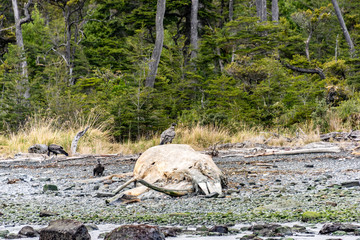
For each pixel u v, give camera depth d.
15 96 21.06
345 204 4.38
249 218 3.87
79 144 14.09
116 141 17.91
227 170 8.41
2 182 7.47
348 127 15.30
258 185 6.34
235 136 15.94
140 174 6.18
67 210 4.64
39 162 11.52
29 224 3.84
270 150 12.02
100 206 4.93
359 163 8.62
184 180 5.88
